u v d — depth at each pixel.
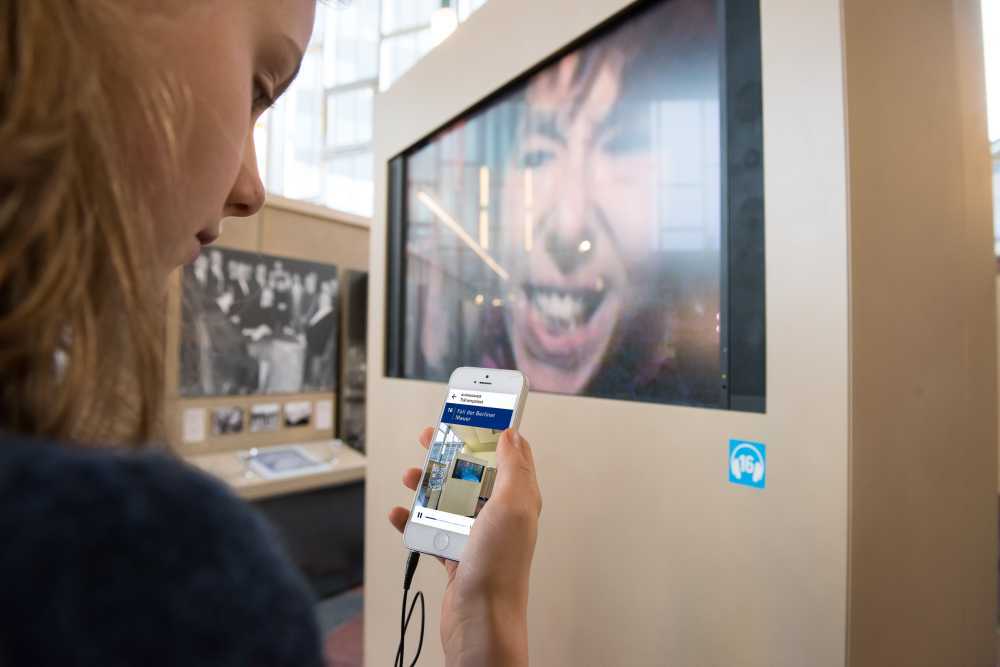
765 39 0.63
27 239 0.17
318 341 2.62
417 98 1.33
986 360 0.75
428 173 1.31
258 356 2.41
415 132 1.33
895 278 0.61
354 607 2.32
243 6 0.29
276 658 0.15
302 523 2.34
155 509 0.15
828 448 0.57
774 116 0.62
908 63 0.65
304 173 3.59
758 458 0.63
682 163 0.76
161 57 0.25
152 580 0.14
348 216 2.73
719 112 0.71
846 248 0.56
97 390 0.21
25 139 0.17
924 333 0.65
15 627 0.12
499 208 1.09
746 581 0.63
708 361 0.72
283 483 2.21
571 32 0.91
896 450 0.60
